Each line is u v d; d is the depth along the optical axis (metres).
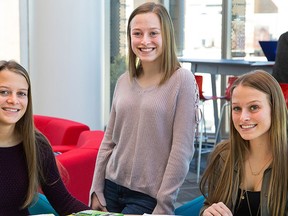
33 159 2.05
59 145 4.02
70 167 2.92
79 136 3.84
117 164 2.24
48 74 5.38
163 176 2.13
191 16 6.92
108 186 2.31
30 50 5.52
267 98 1.90
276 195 1.91
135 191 2.19
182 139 2.09
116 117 2.25
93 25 5.46
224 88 6.71
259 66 4.70
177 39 6.97
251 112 1.90
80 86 5.44
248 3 6.75
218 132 6.00
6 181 2.00
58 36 5.33
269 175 1.93
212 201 2.06
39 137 2.14
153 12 2.16
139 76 2.24
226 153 2.07
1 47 6.04
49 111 5.42
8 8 6.00
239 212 1.98
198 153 5.43
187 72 2.15
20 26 6.01
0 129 2.01
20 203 2.04
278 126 1.91
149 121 2.13
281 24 6.69
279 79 3.54
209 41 6.92
